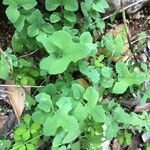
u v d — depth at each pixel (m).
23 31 0.18
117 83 0.17
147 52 0.22
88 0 0.18
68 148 0.18
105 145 0.19
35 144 0.18
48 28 0.18
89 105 0.16
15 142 0.17
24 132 0.17
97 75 0.17
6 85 0.18
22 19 0.17
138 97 0.19
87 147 0.18
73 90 0.16
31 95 0.18
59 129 0.16
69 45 0.15
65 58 0.15
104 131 0.18
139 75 0.17
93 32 0.20
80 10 0.20
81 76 0.19
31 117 0.17
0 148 0.17
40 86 0.19
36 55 0.20
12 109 0.19
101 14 0.21
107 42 0.19
